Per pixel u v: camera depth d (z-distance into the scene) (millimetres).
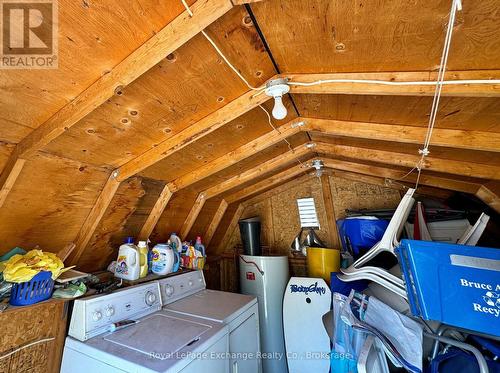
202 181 2072
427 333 1163
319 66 1037
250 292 2523
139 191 1662
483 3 622
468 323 987
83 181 1338
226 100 1224
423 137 1297
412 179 2156
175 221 2234
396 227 1565
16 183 1075
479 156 1398
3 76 761
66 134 1036
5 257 1157
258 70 1072
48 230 1345
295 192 3139
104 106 979
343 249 2662
